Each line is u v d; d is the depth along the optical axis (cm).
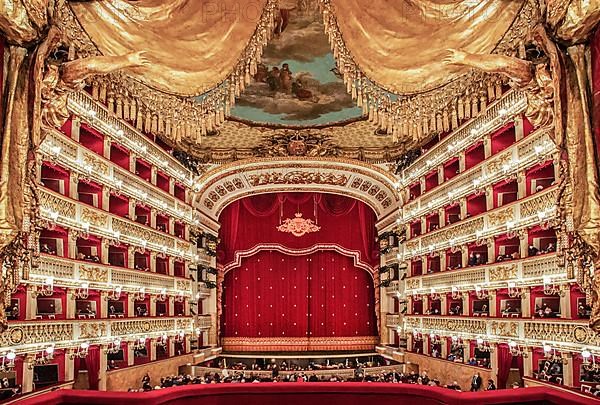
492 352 2086
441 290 2525
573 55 697
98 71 730
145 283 2408
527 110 751
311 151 2905
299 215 3425
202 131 870
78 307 2117
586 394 1427
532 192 1973
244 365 3008
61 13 713
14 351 1569
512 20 744
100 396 663
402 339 2967
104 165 2116
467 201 2377
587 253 688
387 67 794
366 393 691
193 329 2914
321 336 3428
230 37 800
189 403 685
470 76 845
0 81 661
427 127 874
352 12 802
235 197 3278
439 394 658
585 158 683
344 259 3478
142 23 763
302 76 1873
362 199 3303
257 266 3462
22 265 690
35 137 685
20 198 666
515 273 1973
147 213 2536
